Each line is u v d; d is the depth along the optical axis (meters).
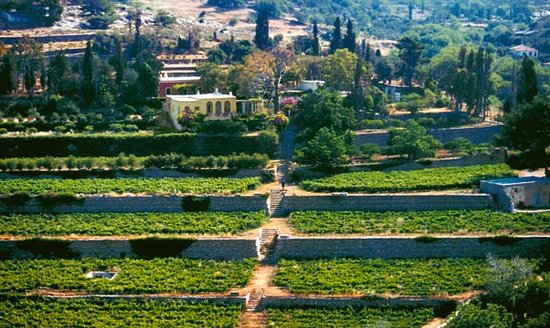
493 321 183.12
